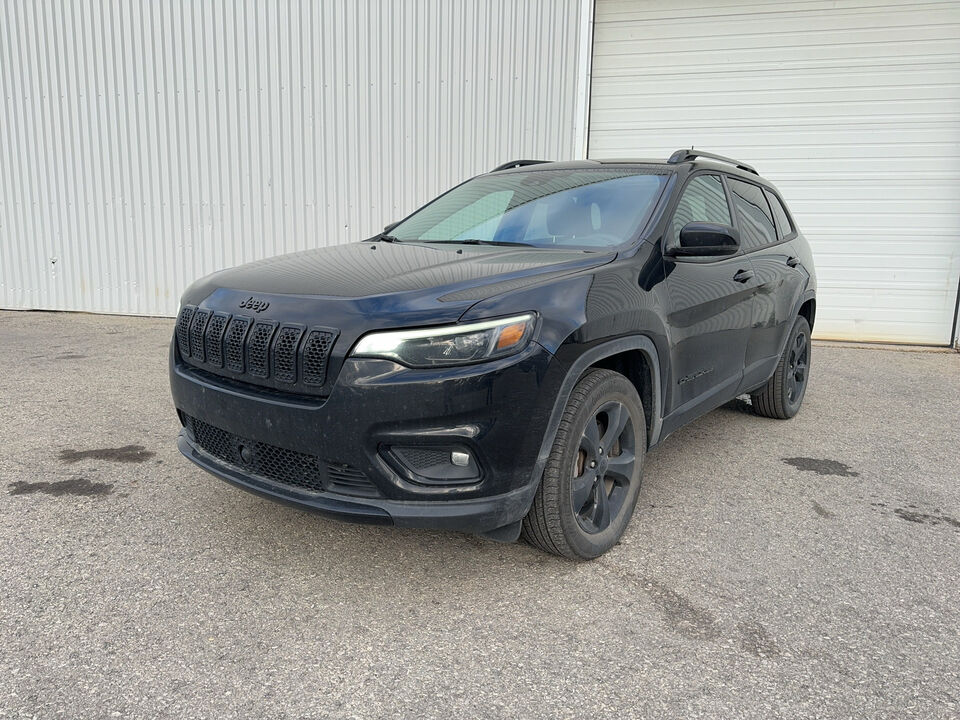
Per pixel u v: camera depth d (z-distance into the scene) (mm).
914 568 2857
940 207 7930
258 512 3252
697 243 3094
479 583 2684
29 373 5984
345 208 8750
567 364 2508
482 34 8172
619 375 2840
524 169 4242
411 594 2600
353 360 2336
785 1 7910
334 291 2564
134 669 2135
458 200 4086
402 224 4086
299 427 2406
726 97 8203
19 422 4578
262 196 8891
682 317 3211
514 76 8195
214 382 2703
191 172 8984
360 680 2115
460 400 2309
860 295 8258
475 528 2396
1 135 9344
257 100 8688
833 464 4105
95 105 9055
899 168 7957
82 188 9289
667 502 3502
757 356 4270
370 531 3088
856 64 7879
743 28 8047
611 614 2492
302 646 2275
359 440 2328
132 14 8766
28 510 3230
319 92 8555
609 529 2887
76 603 2480
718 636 2369
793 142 8148
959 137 7770
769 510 3420
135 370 6176
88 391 5410
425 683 2105
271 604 2512
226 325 2656
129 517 3178
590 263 2877
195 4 8609
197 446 2947
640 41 8273
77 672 2111
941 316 8086
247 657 2211
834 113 8008
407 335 2326
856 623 2457
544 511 2600
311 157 8711
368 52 8383
